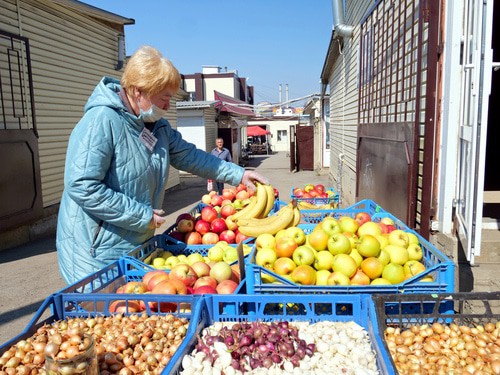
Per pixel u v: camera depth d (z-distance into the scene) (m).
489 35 3.46
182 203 15.02
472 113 3.63
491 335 2.23
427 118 4.71
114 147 2.88
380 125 6.87
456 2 4.30
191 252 3.70
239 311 2.44
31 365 1.95
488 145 7.18
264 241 3.06
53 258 7.86
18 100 8.98
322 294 2.39
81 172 2.73
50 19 10.17
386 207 6.43
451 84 4.41
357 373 1.86
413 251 2.88
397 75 5.94
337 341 2.12
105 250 3.01
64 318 2.41
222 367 1.95
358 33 10.27
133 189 3.03
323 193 6.40
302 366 1.96
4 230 8.27
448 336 2.24
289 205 3.56
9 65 8.54
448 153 4.50
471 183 3.63
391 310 2.47
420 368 2.03
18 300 5.84
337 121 15.85
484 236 4.42
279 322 2.24
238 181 3.92
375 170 7.37
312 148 26.89
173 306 2.51
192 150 3.77
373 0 8.38
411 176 5.05
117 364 2.04
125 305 2.49
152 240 3.50
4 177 8.25
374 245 2.73
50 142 10.12
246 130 50.91
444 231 4.61
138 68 2.73
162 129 3.37
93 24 12.11
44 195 9.88
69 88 10.95
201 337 2.14
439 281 2.49
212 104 23.11
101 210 2.80
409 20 5.43
